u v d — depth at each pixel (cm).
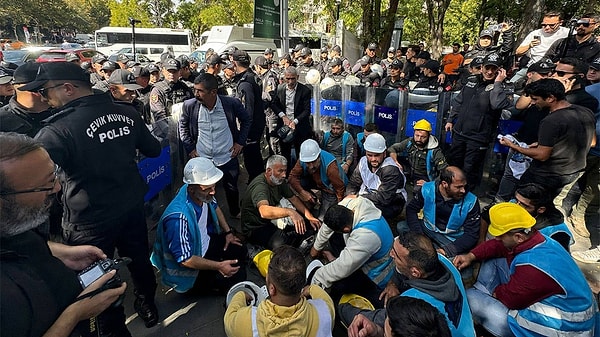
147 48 2395
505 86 418
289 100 480
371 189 355
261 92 466
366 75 720
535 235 197
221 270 244
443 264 184
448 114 443
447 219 283
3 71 353
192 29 3241
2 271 101
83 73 189
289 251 160
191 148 350
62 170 182
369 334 178
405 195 358
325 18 2155
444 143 454
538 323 189
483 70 372
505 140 308
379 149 336
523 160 345
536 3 688
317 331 162
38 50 1387
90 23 5759
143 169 328
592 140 282
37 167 110
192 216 247
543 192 239
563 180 286
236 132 366
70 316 119
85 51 1554
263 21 615
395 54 1062
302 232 286
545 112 308
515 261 197
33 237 119
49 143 169
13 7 3888
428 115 463
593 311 187
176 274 253
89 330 158
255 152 448
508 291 197
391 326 132
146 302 239
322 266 255
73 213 188
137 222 219
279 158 302
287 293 153
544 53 526
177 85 452
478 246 246
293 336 154
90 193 187
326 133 449
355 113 541
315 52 1878
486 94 370
